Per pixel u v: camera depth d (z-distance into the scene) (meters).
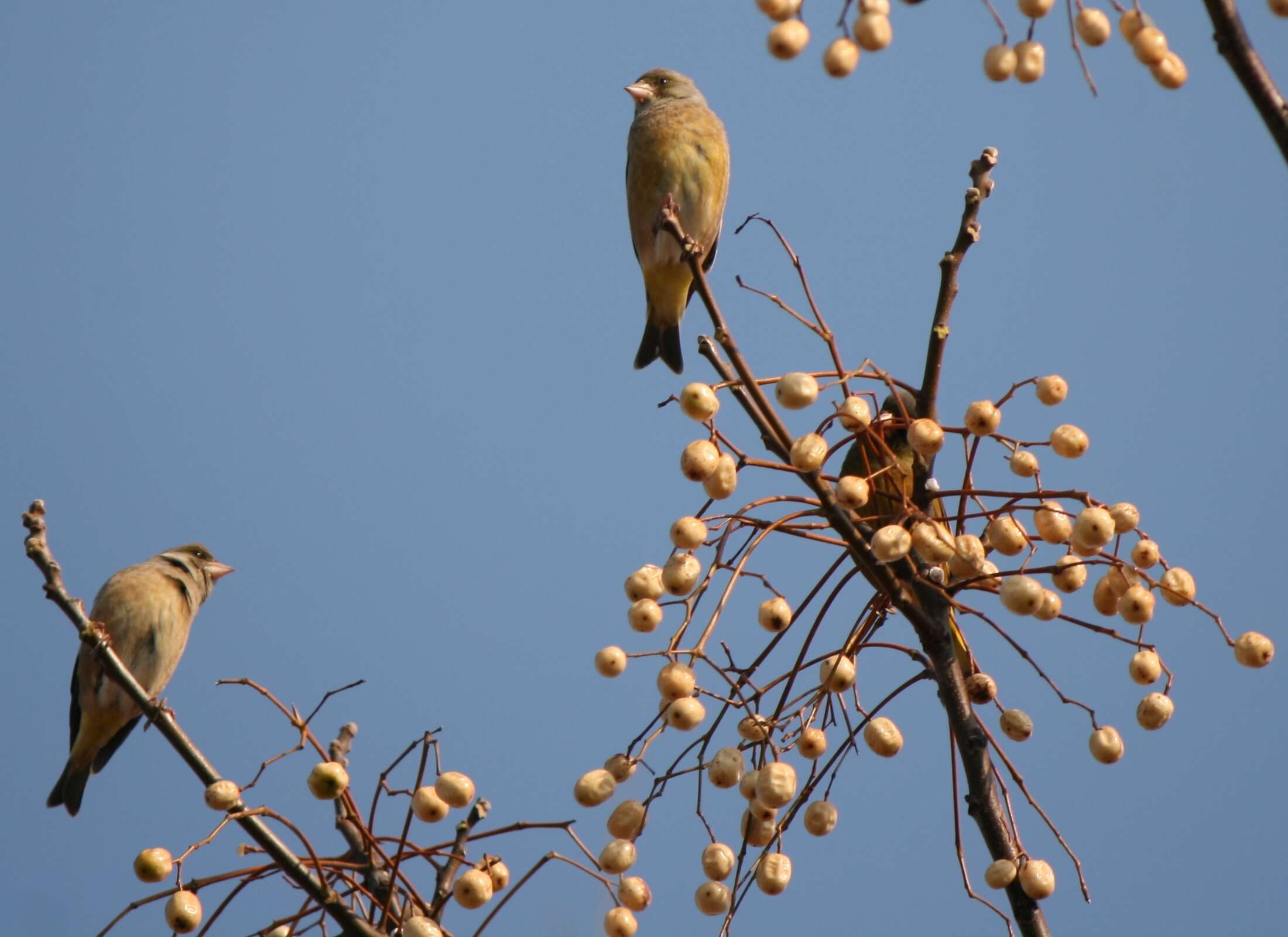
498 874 6.54
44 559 7.80
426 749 6.63
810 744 6.21
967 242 6.70
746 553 6.00
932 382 6.64
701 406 5.78
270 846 6.27
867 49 4.50
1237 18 5.00
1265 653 5.61
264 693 6.52
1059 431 6.13
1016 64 4.70
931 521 6.04
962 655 6.74
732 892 6.02
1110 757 5.79
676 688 5.77
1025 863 5.89
